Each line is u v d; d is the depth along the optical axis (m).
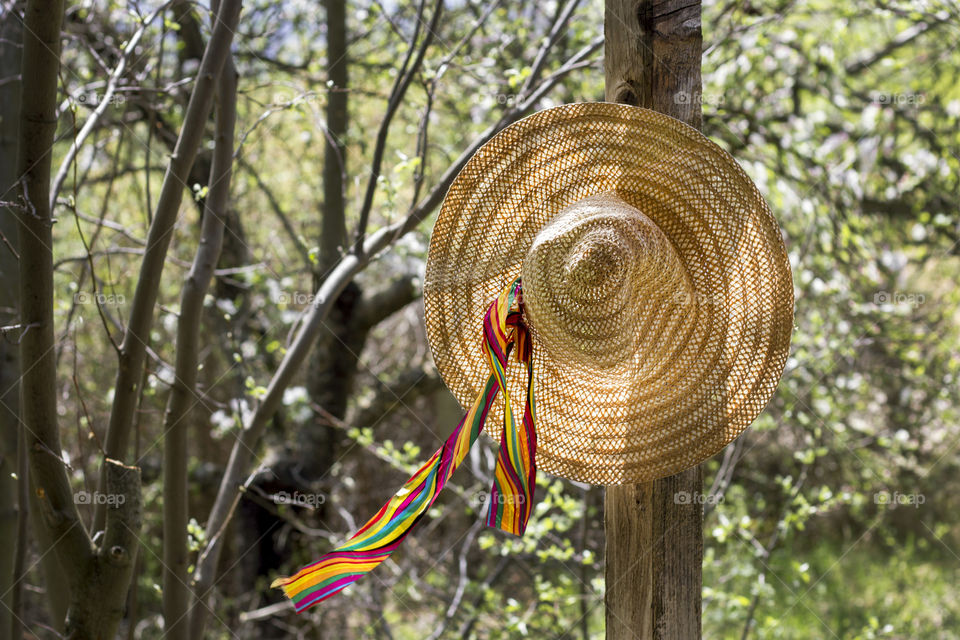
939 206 5.19
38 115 2.09
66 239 5.78
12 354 3.06
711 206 1.74
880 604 6.03
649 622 1.87
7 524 3.18
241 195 5.29
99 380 5.73
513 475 1.65
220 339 4.74
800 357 4.04
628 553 1.89
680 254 1.76
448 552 5.12
